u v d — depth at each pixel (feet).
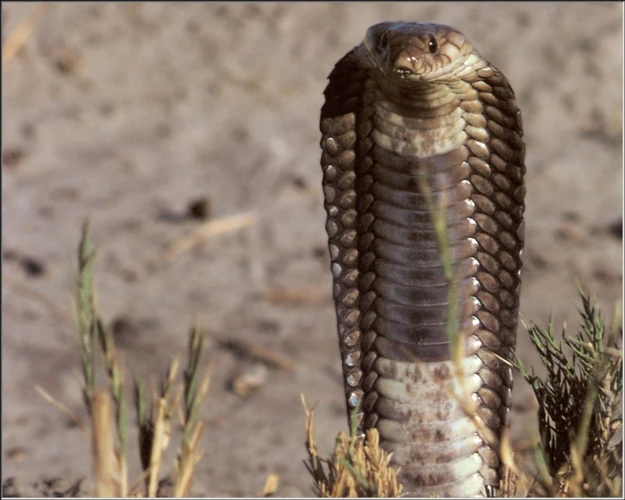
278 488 52.49
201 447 59.41
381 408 39.09
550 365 35.94
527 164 102.12
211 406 65.87
